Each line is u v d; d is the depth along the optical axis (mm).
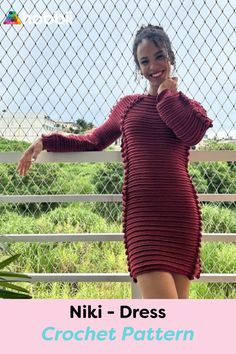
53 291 1616
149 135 1194
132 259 1126
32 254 1643
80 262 1658
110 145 1401
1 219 1673
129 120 1230
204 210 1646
